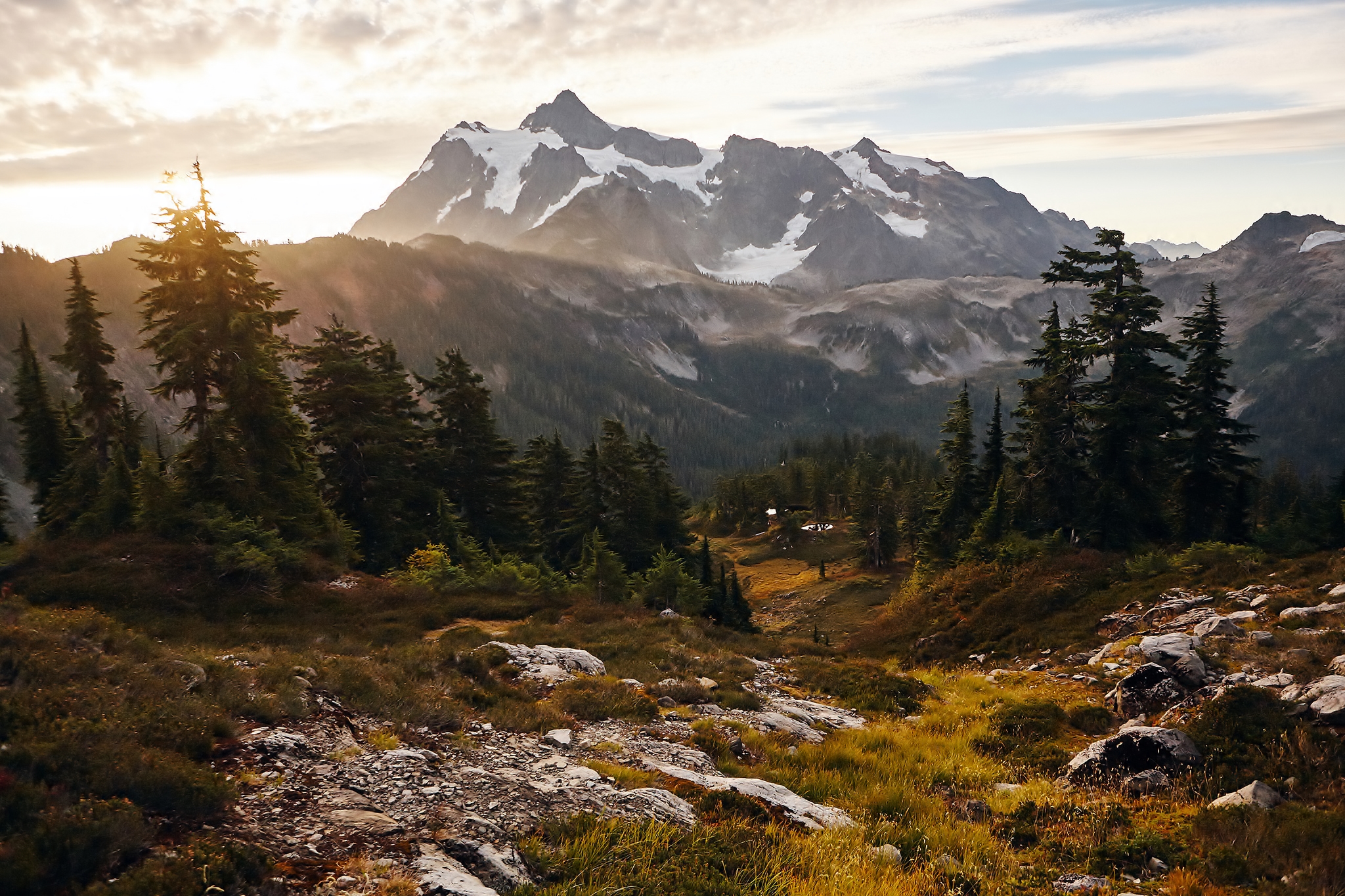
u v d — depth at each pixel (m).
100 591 20.83
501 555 42.16
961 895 7.11
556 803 7.82
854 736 13.48
